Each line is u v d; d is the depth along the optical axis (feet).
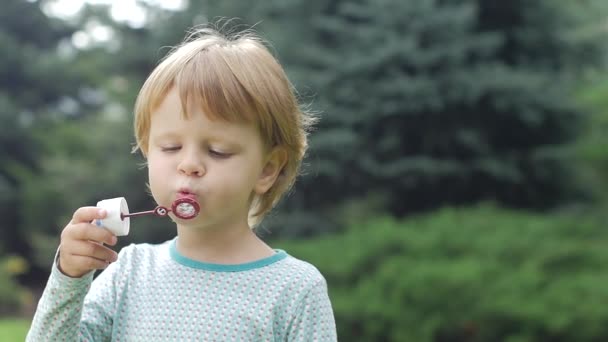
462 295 22.97
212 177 5.43
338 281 26.05
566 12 38.42
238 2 39.68
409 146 35.96
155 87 5.59
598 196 38.50
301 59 36.55
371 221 30.91
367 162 34.78
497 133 36.86
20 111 53.06
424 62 34.30
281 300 5.65
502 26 38.58
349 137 34.24
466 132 35.01
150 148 5.66
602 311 21.48
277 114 5.76
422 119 35.17
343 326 24.30
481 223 28.86
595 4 40.45
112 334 5.81
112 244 5.38
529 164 36.60
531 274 23.38
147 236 39.55
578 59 39.60
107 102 50.72
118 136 42.24
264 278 5.73
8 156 52.54
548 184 37.50
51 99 56.29
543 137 37.29
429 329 22.71
